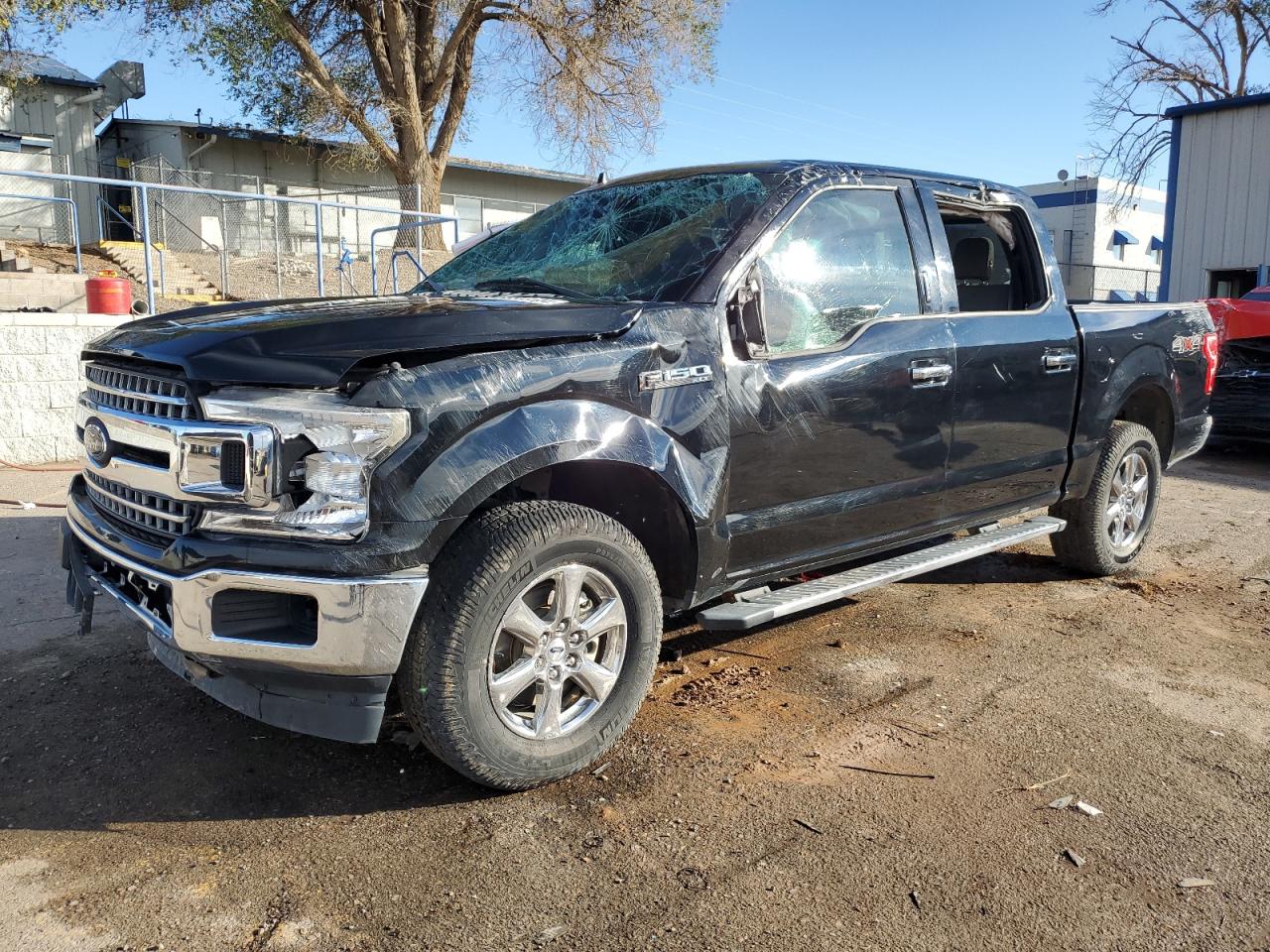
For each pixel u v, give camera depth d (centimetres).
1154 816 296
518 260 416
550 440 287
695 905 249
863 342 382
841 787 309
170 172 2261
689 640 442
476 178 2800
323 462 260
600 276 370
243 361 265
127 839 274
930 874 264
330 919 241
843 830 285
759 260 358
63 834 276
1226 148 1842
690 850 273
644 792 304
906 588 528
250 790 301
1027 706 375
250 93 2245
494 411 281
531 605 302
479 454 275
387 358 274
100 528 303
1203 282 1898
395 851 270
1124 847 279
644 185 420
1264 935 241
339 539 261
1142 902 254
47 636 421
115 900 246
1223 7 2772
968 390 423
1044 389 465
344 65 2375
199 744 330
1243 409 929
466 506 273
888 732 350
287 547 260
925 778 316
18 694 364
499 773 291
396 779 310
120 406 296
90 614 328
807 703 374
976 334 430
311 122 2245
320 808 292
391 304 324
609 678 314
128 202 2264
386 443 263
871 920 244
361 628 260
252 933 235
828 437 370
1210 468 938
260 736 337
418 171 2281
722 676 399
